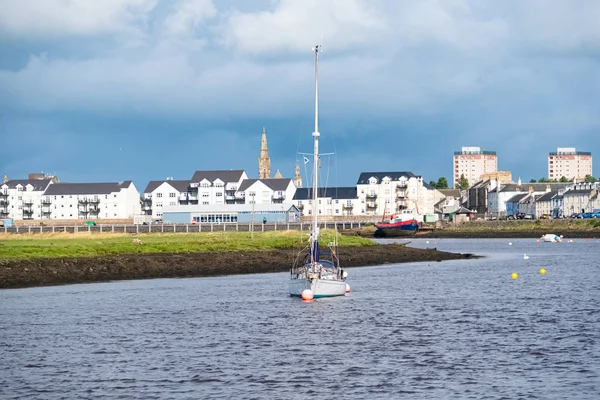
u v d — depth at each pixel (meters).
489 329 91.81
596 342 83.38
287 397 65.06
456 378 69.88
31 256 160.12
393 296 122.44
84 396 65.62
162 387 68.06
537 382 68.31
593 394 64.81
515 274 152.38
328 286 119.94
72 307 111.25
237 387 67.88
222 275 159.25
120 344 84.81
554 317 99.88
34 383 69.44
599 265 182.88
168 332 91.50
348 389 67.00
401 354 78.94
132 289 133.75
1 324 97.12
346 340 86.06
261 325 95.75
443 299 118.69
